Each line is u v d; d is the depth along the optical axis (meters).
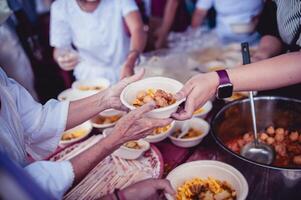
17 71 2.95
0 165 0.55
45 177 1.08
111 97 1.53
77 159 1.18
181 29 3.88
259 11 2.99
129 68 2.18
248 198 1.22
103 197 1.20
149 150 1.58
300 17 1.41
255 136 1.55
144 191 1.20
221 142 1.37
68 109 1.51
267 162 1.50
